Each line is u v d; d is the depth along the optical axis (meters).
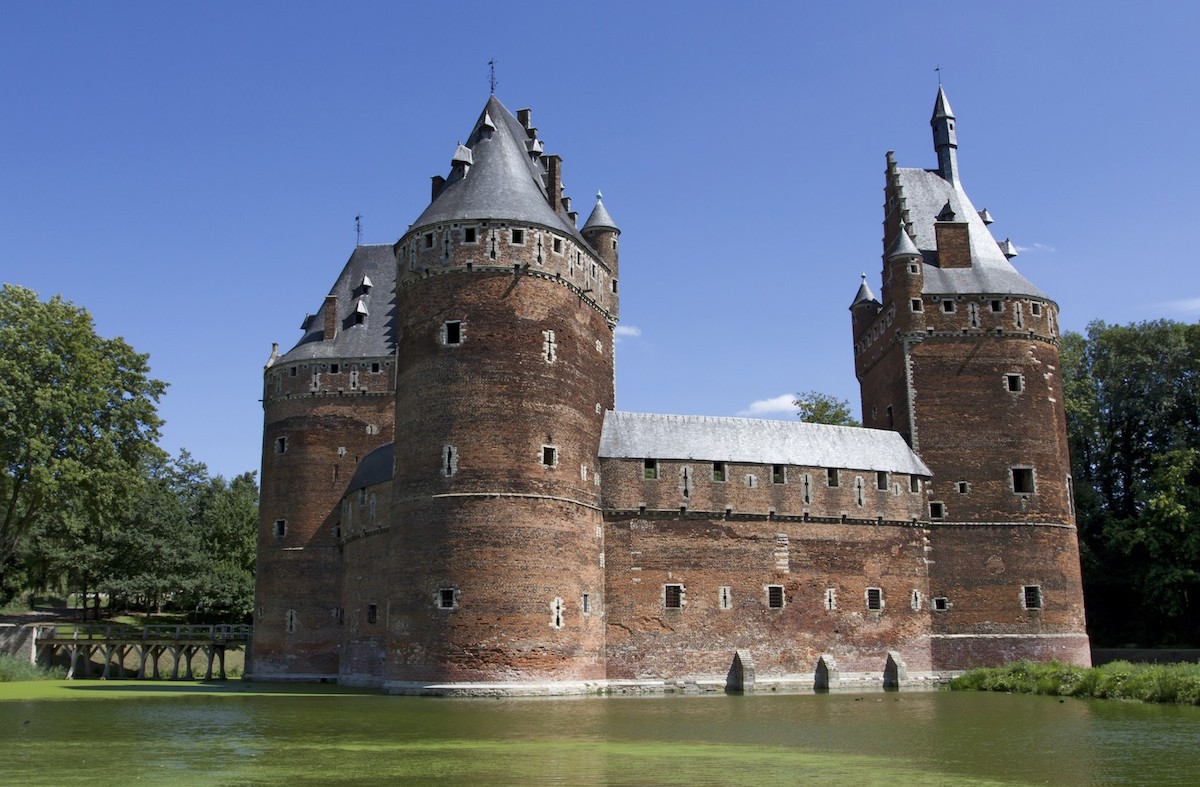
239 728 33.28
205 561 90.88
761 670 53.53
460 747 28.19
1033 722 35.97
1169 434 75.25
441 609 46.50
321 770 23.78
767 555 55.12
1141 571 70.62
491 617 46.28
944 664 57.75
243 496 101.44
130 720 36.09
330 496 63.53
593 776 22.84
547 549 47.97
